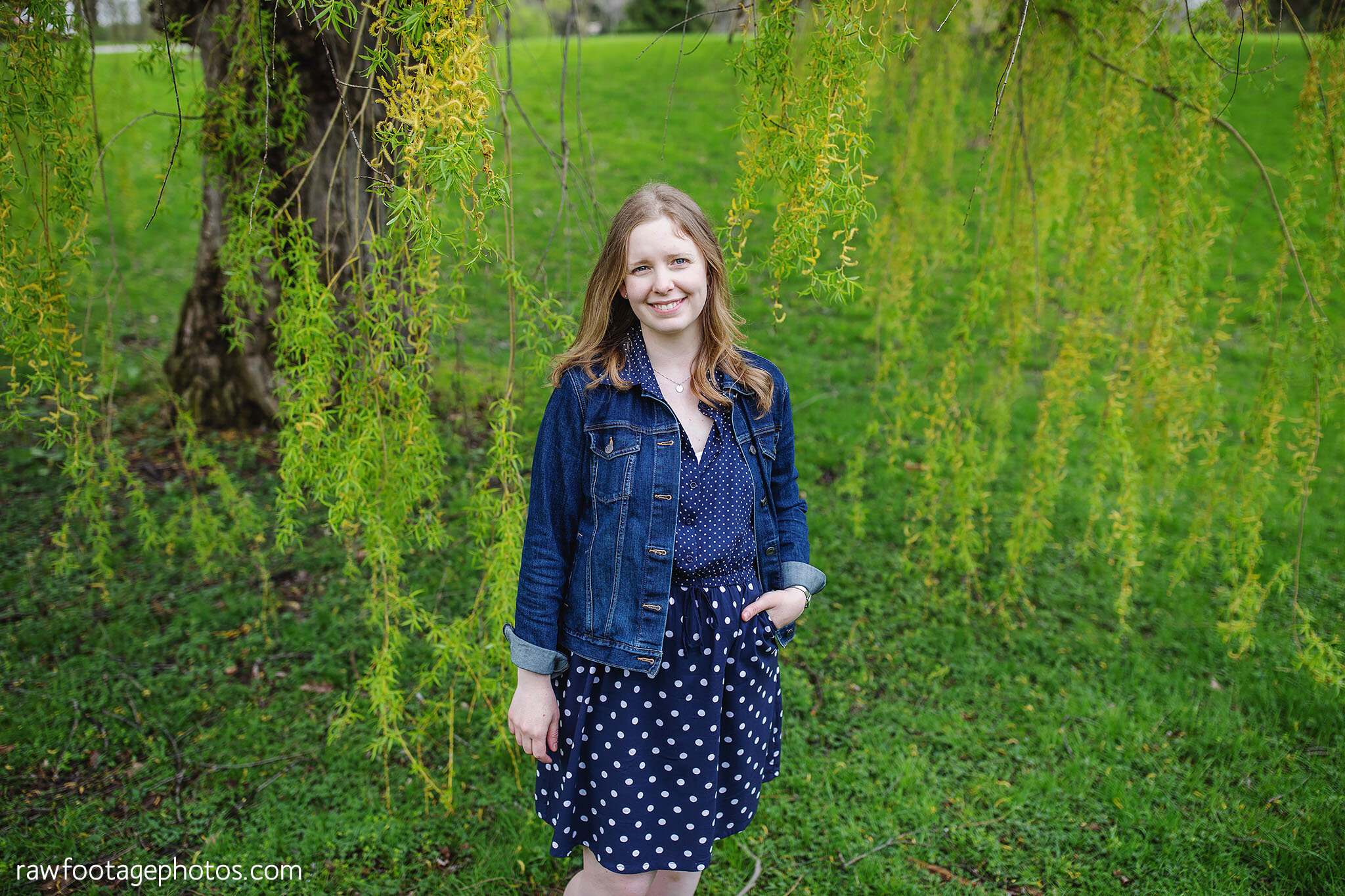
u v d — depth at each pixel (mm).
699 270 1528
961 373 3248
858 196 1798
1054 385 3141
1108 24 2814
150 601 3402
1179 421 3066
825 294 1850
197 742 2660
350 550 2730
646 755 1582
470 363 5051
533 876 2229
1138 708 2939
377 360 2125
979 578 3773
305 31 3184
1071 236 3432
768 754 1783
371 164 1674
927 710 2945
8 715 2709
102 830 2307
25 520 3939
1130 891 2217
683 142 9203
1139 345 3057
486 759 2629
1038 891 2219
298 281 2113
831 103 1783
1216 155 2748
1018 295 3354
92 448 2758
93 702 2816
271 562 3695
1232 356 6230
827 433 5047
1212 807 2488
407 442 2207
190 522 3754
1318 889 2215
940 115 3740
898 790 2547
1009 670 3189
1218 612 3545
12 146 2055
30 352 2246
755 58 1973
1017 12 2963
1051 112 3234
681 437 1578
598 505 1562
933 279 3979
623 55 12125
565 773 1626
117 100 6098
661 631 1543
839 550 3955
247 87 2914
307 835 2309
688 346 1616
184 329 4793
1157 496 4297
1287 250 2637
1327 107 2426
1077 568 3885
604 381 1561
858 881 2230
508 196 1614
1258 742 2764
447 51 1485
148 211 7758
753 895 2191
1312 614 3562
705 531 1588
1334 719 2863
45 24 1940
